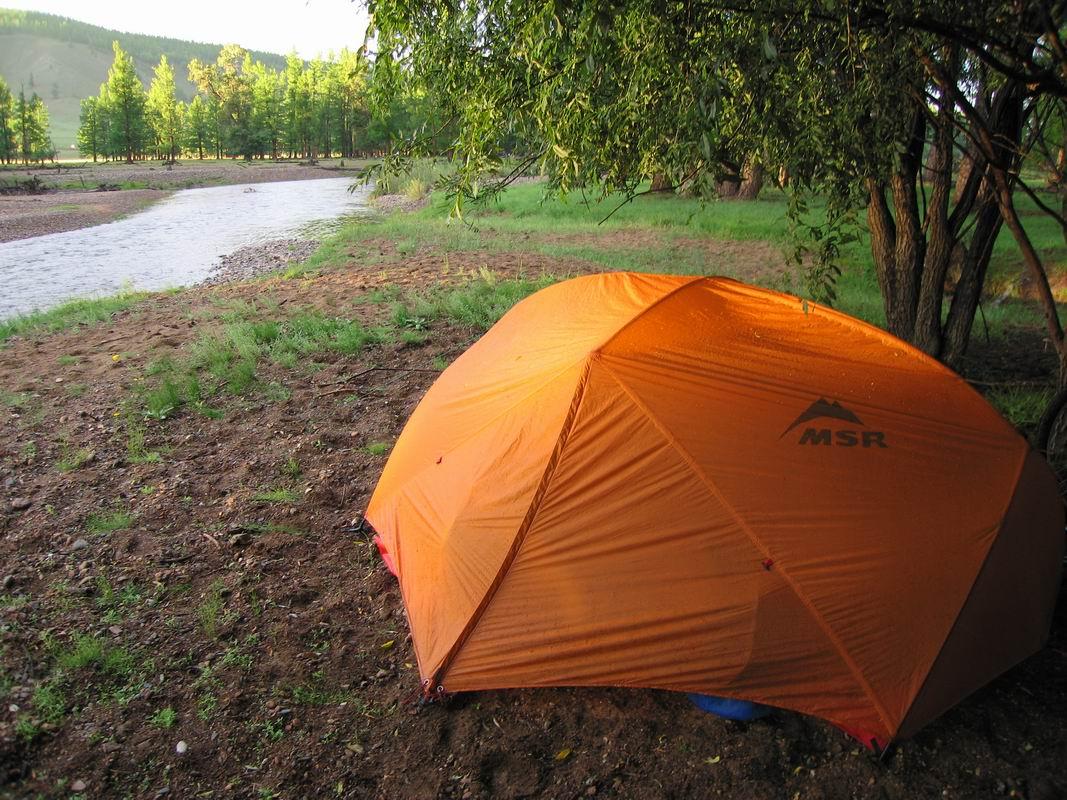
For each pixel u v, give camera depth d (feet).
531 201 75.66
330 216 89.20
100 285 48.06
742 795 9.36
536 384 12.42
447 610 10.97
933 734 10.12
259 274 47.73
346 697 11.07
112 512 15.87
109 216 94.02
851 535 9.96
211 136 282.56
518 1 10.66
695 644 9.89
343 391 22.57
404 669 11.59
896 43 11.27
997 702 10.65
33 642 11.86
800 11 10.18
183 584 13.51
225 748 10.13
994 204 18.86
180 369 24.23
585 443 11.09
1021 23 10.98
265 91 283.79
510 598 10.60
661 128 12.46
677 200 73.05
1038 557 11.02
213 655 11.80
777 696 9.78
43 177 169.48
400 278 39.55
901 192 19.97
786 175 14.46
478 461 12.12
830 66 11.98
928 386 12.26
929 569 9.84
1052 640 11.82
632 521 10.48
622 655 10.09
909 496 10.36
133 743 10.12
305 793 9.52
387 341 27.27
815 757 9.86
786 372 12.01
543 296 16.26
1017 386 22.97
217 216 93.04
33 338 29.76
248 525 15.40
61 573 13.75
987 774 9.50
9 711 10.43
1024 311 33.60
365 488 17.01
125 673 11.32
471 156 12.73
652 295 14.11
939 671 9.59
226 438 19.66
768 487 10.34
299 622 12.62
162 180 168.45
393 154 14.35
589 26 10.23
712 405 11.21
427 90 14.79
